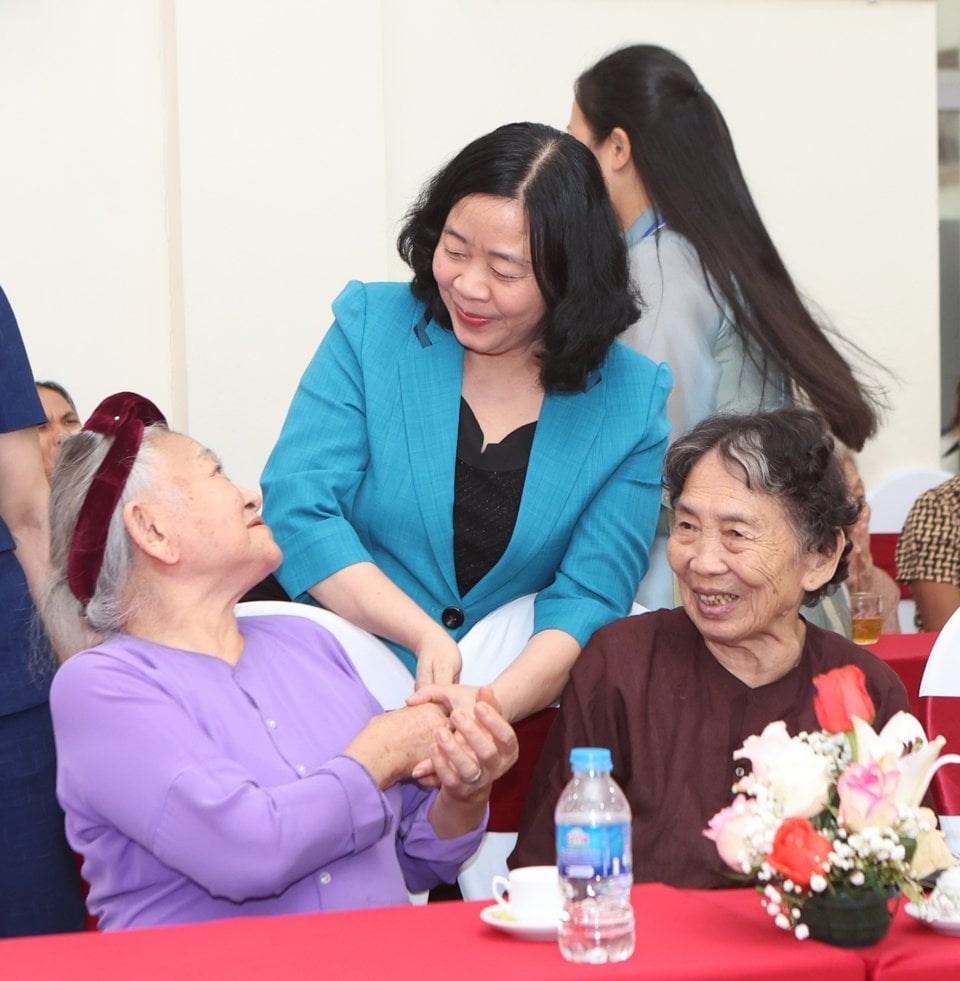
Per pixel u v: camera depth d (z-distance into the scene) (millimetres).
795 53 4625
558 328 2174
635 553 2322
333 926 1439
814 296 4715
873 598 3141
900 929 1457
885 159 4742
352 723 1903
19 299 4004
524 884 1402
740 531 1979
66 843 2182
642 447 2326
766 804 1408
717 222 2711
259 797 1659
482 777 1824
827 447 2014
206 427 4035
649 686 2061
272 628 1990
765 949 1357
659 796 1990
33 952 1354
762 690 2057
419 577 2293
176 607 1849
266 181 4039
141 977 1273
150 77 4074
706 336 2682
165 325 4129
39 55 3982
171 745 1679
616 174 2793
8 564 2156
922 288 4816
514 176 2104
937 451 4875
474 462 2291
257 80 4016
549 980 1255
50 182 4012
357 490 2305
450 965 1303
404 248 2303
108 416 1864
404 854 1960
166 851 1655
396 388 2301
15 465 2199
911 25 4723
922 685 2150
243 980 1263
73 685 1719
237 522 1842
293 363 4086
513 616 2295
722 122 2801
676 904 1532
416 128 4289
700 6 4516
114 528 1821
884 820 1379
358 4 4078
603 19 4434
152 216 4098
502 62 4352
